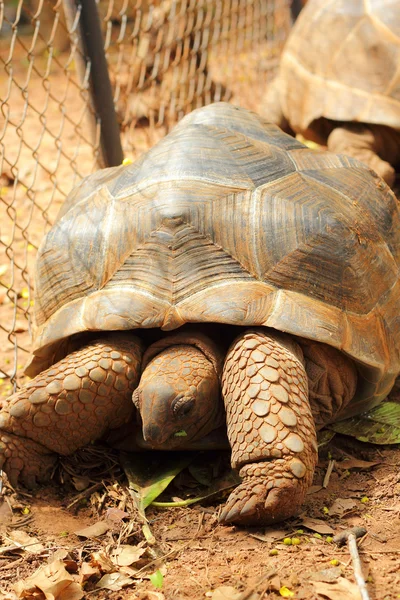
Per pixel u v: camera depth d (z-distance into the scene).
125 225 2.85
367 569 2.22
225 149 3.00
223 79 7.01
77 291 2.85
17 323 3.92
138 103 5.04
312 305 2.65
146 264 2.75
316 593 2.13
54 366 2.71
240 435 2.43
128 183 3.00
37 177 5.51
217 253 2.71
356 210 2.97
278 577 2.21
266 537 2.40
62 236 3.02
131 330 2.81
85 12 3.80
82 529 2.56
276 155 3.05
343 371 2.75
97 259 2.86
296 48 5.17
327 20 5.00
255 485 2.38
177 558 2.38
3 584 2.33
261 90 6.94
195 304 2.63
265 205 2.80
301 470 2.36
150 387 2.55
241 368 2.51
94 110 3.98
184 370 2.58
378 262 2.91
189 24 5.57
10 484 2.75
